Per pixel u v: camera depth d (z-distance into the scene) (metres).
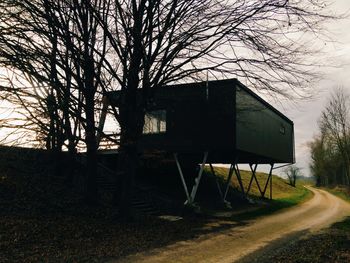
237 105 25.70
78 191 21.73
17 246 12.40
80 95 17.83
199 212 24.81
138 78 17.70
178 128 26.98
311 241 16.25
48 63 15.29
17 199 17.95
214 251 13.73
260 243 15.66
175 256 12.65
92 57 16.89
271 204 36.56
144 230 16.77
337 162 87.81
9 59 13.66
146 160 28.48
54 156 22.33
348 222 24.14
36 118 13.98
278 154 36.84
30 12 14.98
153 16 16.73
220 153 29.27
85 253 12.26
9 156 23.80
